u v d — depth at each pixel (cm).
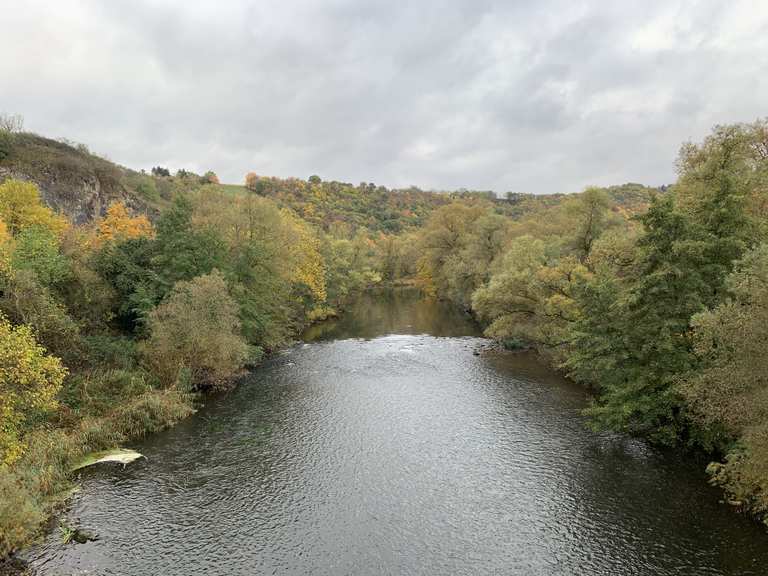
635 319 2522
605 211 5122
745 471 1856
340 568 1670
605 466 2380
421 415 3089
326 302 7906
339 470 2375
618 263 2822
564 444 2633
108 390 3019
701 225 2464
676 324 2278
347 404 3300
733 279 1780
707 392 1961
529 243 5134
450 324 6838
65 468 2272
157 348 3378
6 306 2838
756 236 2466
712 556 1711
